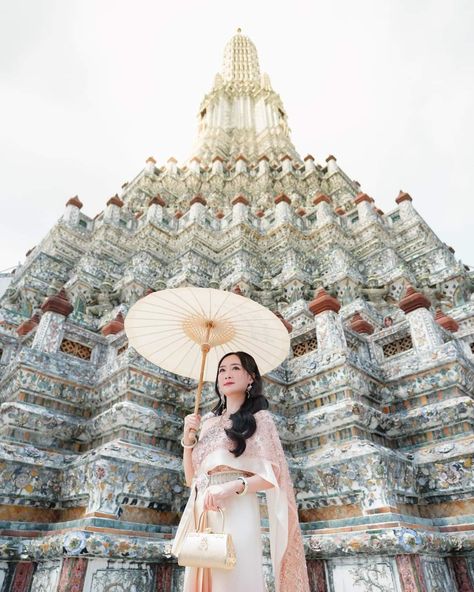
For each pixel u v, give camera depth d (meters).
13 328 8.85
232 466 2.55
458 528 4.42
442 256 12.54
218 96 35.94
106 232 14.05
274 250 14.23
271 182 23.06
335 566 4.13
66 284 11.64
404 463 4.77
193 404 6.18
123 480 4.56
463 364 5.58
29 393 5.65
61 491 4.91
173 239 14.74
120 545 3.97
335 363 5.80
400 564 3.72
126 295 10.91
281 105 36.47
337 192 22.53
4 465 4.64
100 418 5.55
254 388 3.00
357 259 13.49
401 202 15.12
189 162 27.34
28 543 4.19
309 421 5.55
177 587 4.27
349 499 4.59
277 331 3.11
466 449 4.67
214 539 2.20
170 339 3.37
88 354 6.77
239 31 46.75
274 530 2.42
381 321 9.66
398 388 5.93
